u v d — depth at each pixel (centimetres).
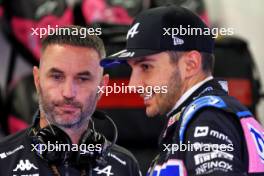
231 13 1130
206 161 382
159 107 434
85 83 453
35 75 470
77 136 466
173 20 433
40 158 464
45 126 463
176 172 404
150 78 432
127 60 435
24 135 471
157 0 947
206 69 436
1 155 463
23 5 888
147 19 436
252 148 396
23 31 885
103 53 470
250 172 391
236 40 800
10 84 876
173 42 429
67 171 463
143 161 743
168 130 427
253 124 412
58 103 449
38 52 880
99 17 922
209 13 1120
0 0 901
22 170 461
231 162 381
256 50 1126
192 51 430
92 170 474
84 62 450
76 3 950
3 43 907
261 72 1112
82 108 453
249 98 785
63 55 448
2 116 866
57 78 450
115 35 752
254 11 1137
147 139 748
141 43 432
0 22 909
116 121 740
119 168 485
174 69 430
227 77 779
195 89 429
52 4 898
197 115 402
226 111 399
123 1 932
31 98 834
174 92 430
